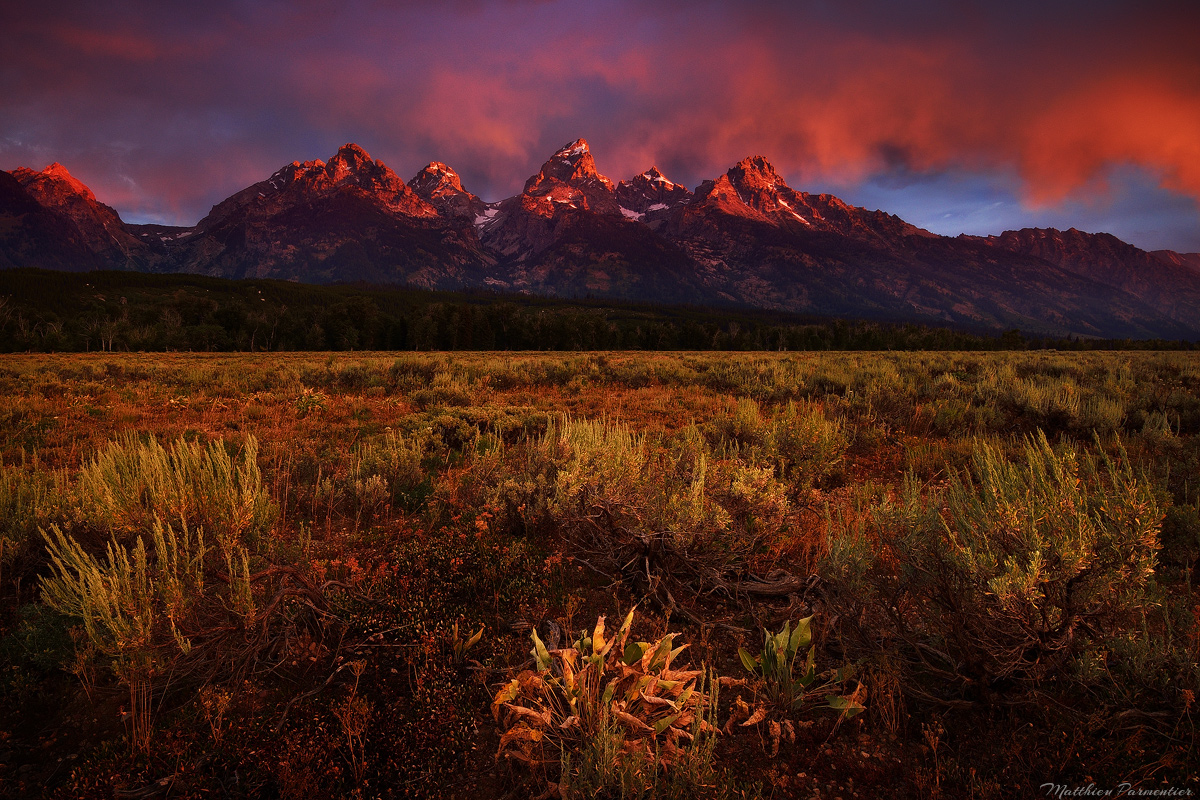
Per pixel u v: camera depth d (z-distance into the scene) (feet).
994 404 34.63
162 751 8.00
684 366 74.49
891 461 25.21
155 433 30.60
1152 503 8.25
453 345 307.37
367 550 15.26
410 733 8.36
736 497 13.64
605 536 13.74
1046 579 7.97
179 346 254.68
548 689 8.44
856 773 7.84
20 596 12.02
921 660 9.51
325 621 10.50
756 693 9.05
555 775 7.75
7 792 7.59
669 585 13.00
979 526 9.77
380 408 42.11
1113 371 53.52
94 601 8.41
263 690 9.46
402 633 10.61
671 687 8.38
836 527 15.42
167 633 8.58
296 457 24.52
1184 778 7.23
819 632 10.94
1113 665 9.12
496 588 12.52
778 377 50.21
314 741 8.00
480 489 18.47
